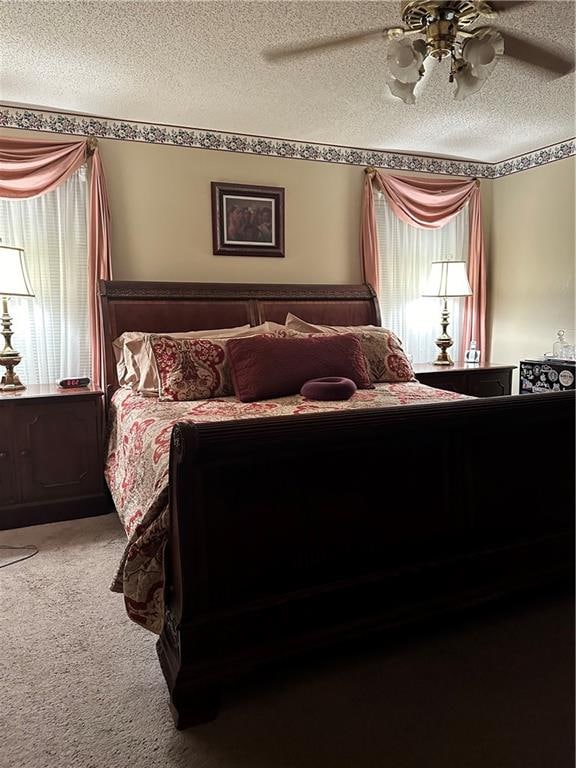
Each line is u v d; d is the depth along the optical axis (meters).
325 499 1.66
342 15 2.25
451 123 3.69
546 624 1.99
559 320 4.33
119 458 2.79
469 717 1.54
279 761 1.40
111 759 1.41
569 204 4.18
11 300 3.38
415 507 1.81
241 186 3.92
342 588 1.69
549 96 3.19
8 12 2.18
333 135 3.93
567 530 2.09
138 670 1.78
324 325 3.97
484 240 4.88
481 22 2.32
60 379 3.54
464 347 4.86
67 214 3.48
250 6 2.17
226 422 1.48
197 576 1.49
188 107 3.32
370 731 1.49
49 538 2.81
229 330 3.54
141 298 3.53
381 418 1.65
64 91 3.04
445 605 1.85
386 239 4.46
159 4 2.14
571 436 2.07
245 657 1.56
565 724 1.51
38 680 1.72
